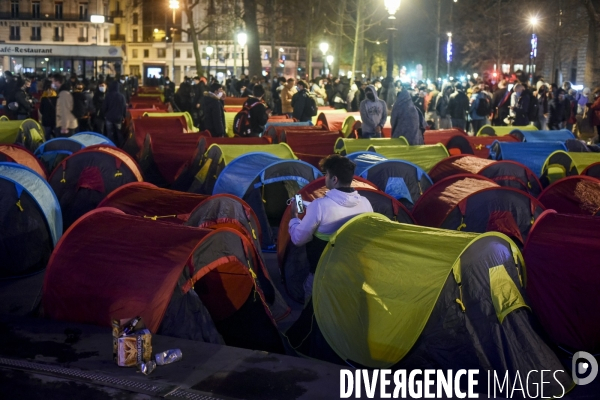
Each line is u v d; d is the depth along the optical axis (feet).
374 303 18.70
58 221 29.53
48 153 40.60
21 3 288.30
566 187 32.32
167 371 16.14
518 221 28.53
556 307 20.40
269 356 17.12
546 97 74.49
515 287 18.40
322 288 19.88
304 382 15.75
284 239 25.85
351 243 20.04
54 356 16.80
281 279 26.61
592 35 102.22
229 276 21.43
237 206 24.31
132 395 14.92
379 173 33.88
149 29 318.45
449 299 17.95
